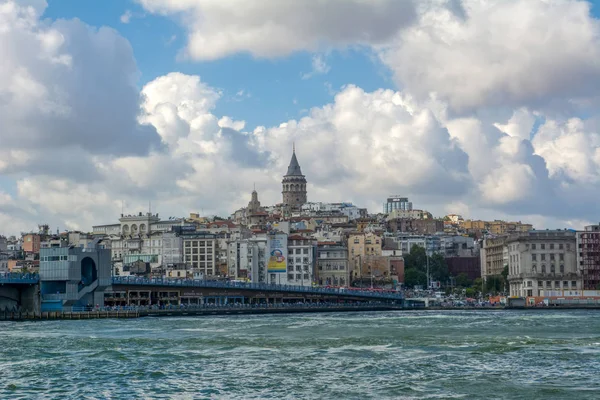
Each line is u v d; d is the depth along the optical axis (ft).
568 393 336.70
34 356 462.60
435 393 339.16
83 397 340.39
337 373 389.60
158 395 342.64
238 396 338.75
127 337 584.81
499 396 332.19
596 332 611.47
